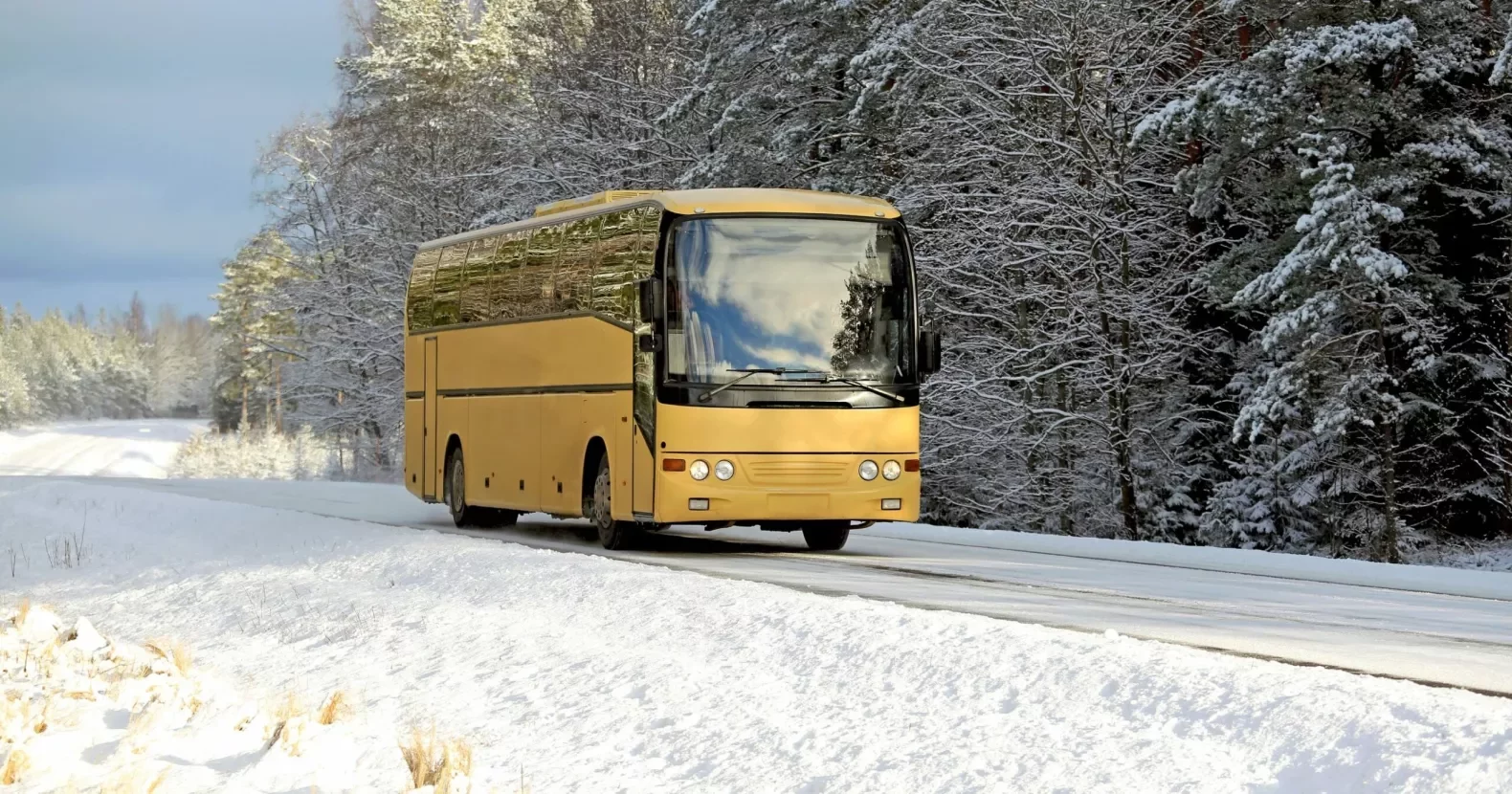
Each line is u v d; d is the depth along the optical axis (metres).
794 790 6.97
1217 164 30.30
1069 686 8.13
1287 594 14.73
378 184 57.00
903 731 7.67
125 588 18.64
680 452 18.25
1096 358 32.59
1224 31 35.38
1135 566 17.95
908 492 18.89
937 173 34.62
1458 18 30.38
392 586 15.77
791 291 18.66
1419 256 32.00
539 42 53.50
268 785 6.86
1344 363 29.59
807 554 19.55
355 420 61.34
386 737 8.24
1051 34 32.78
